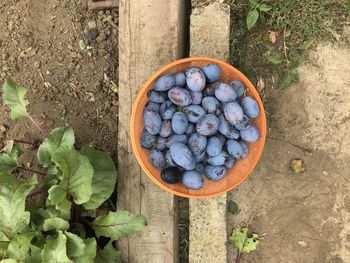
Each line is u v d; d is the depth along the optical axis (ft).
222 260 2.85
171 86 2.52
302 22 2.95
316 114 2.98
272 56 2.93
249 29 2.95
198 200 2.85
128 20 2.85
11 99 2.78
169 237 2.82
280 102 3.00
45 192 2.77
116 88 3.08
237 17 2.97
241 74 2.58
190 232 2.87
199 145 2.49
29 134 3.12
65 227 2.56
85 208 2.68
